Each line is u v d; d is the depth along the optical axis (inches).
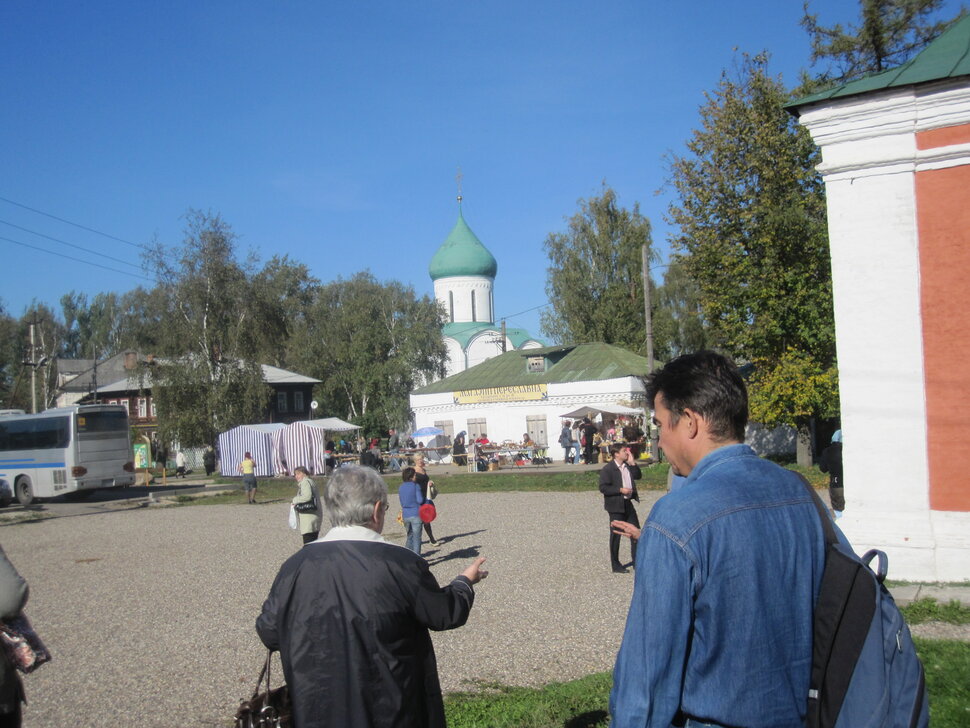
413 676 123.3
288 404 2329.0
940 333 354.3
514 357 1921.8
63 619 396.5
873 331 365.7
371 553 125.2
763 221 1042.7
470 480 1194.6
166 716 248.2
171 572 526.6
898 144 362.3
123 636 354.3
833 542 89.4
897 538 351.6
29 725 244.8
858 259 370.0
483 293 2970.0
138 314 3122.5
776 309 1010.7
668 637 83.1
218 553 605.9
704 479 90.4
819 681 84.4
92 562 593.3
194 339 1761.8
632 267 1983.3
